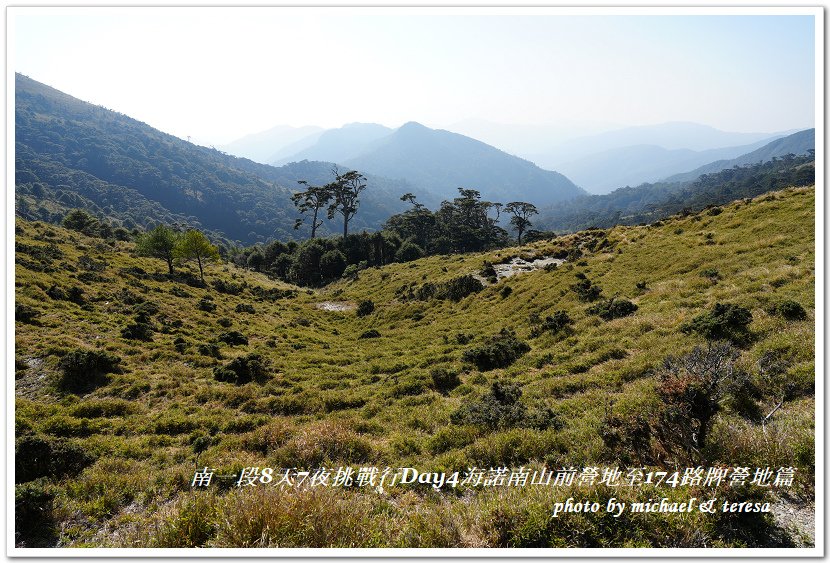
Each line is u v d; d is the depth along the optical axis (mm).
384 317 44469
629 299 25938
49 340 23969
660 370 12609
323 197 114875
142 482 10273
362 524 6969
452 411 14641
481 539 6613
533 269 46438
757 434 8016
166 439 14375
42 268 38062
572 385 14625
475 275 48594
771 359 11812
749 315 15422
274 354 30078
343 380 22844
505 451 10172
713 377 9148
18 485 8750
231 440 13516
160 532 7062
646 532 6242
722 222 36000
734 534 6176
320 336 39062
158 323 33000
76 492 9711
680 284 24750
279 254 107562
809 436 7730
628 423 9219
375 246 94438
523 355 21469
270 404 18141
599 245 45312
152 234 52375
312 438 11930
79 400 18469
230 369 23297
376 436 13719
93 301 34844
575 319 25016
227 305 46688
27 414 15930
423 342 31312
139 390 19781
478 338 28000
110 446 13367
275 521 6523
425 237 113625
